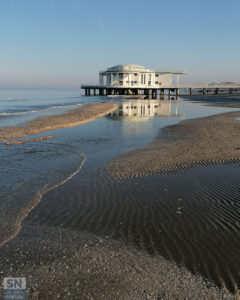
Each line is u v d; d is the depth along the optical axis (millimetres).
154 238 4695
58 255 4184
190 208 5914
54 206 6016
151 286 3482
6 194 6664
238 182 7492
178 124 21172
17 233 4840
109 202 6246
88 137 15477
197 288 3445
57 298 3291
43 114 28125
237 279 3615
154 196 6602
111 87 78188
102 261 4027
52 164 9508
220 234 4797
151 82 78250
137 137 15438
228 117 24969
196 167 8984
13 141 13891
